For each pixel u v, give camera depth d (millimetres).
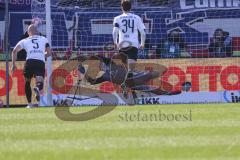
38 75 37625
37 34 38406
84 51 54188
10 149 18047
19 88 42469
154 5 58969
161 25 58312
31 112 32156
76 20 57125
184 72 43531
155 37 56531
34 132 22281
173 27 58438
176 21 58719
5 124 25500
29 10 60438
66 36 56312
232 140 19344
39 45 37812
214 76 43625
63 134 21531
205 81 43594
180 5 59312
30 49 37594
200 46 55594
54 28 56250
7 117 29016
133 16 38125
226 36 53156
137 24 38219
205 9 60344
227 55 53375
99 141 19453
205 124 24219
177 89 43188
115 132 21844
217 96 43594
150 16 58562
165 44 52438
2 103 42438
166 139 19719
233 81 43688
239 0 59812
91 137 20516
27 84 37812
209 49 53625
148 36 56562
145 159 15883
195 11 59531
